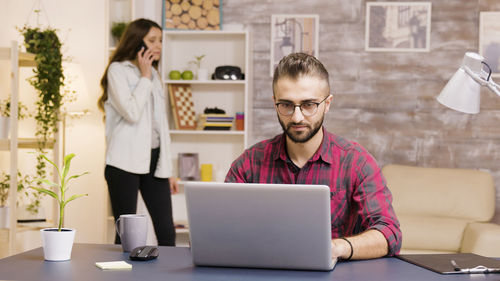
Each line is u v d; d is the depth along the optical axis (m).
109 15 4.52
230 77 4.62
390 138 4.80
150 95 3.53
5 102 4.07
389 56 4.78
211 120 4.60
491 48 4.68
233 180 2.11
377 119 4.80
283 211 1.50
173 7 4.74
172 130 4.56
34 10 4.57
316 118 1.76
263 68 4.84
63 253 1.68
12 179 3.61
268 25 4.82
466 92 1.90
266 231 1.53
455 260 1.70
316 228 1.50
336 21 4.79
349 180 1.98
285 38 4.81
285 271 1.55
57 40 3.96
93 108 4.51
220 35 4.80
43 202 4.47
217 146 4.81
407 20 4.75
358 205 1.96
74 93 4.19
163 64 4.59
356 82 4.80
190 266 1.62
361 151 2.02
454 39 4.73
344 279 1.46
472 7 4.70
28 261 1.67
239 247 1.56
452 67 4.74
